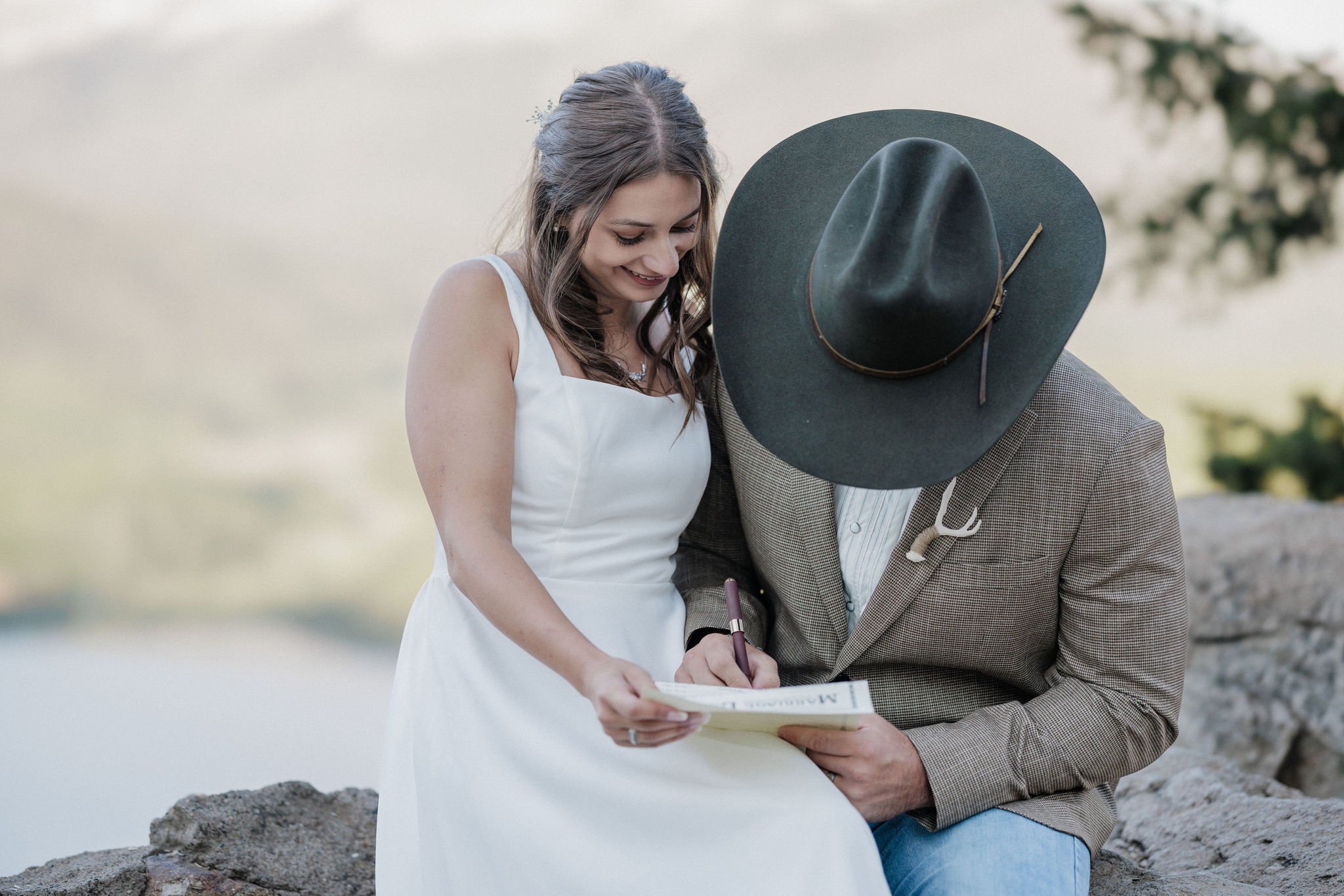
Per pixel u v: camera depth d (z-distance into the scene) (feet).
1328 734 11.40
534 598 5.74
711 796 5.76
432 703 6.25
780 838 5.63
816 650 6.73
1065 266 5.95
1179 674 6.25
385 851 6.33
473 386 6.34
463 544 5.95
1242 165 19.26
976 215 5.71
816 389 6.09
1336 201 19.13
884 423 5.93
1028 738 6.16
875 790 5.98
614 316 7.06
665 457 6.68
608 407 6.52
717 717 5.59
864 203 5.92
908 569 6.34
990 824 6.06
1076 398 6.26
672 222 6.41
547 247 6.70
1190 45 18.92
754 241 6.47
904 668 6.65
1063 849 5.98
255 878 7.43
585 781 5.89
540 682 6.18
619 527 6.66
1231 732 11.59
